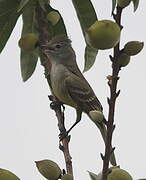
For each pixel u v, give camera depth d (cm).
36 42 900
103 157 664
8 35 1111
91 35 682
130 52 692
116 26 684
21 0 1023
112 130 661
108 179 704
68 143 855
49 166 744
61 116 961
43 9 1053
